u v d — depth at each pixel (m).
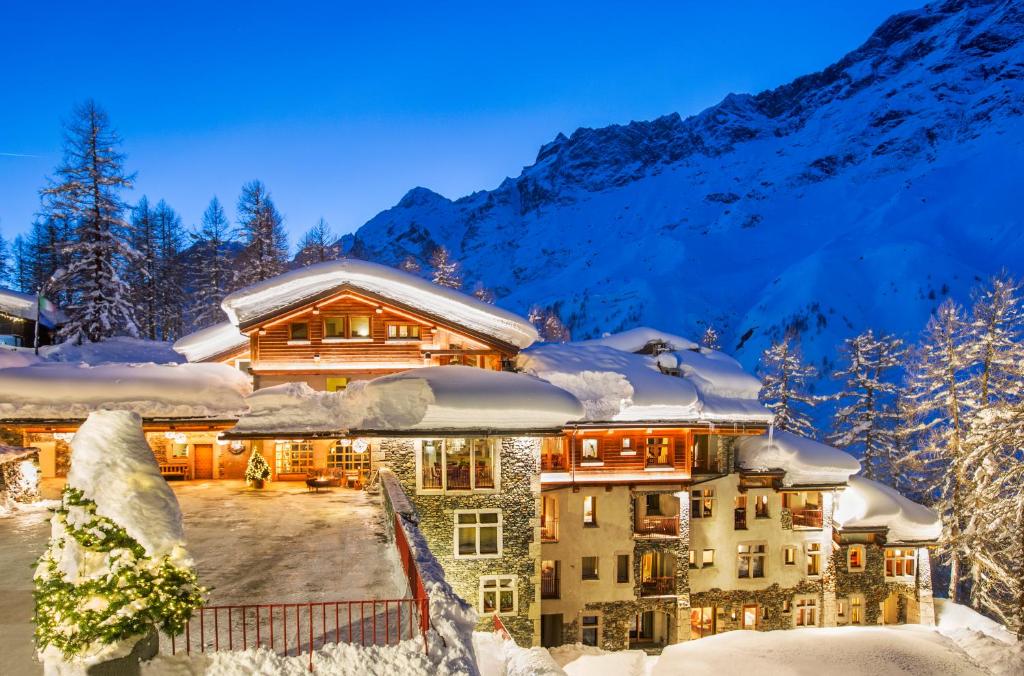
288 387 25.59
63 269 52.31
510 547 26.06
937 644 29.62
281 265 68.75
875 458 51.81
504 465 26.09
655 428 31.23
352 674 10.54
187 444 30.42
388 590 15.08
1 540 18.55
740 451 37.00
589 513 33.25
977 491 38.22
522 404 24.81
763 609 35.66
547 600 32.34
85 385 26.36
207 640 12.02
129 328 53.47
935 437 44.53
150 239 81.94
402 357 29.50
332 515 22.69
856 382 52.75
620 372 32.19
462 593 25.78
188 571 10.21
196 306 73.38
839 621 36.38
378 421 24.66
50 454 29.52
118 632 9.09
